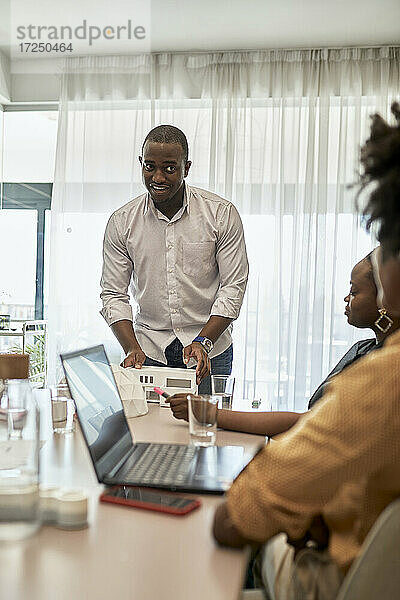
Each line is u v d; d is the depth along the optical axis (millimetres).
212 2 3898
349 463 923
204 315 2998
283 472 958
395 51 4516
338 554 1097
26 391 1135
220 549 1019
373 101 4535
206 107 4656
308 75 4586
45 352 4891
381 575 901
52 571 926
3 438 1295
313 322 4547
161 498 1234
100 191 4758
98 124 4758
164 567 948
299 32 4309
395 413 907
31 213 5004
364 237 4547
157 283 2943
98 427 1428
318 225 4562
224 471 1408
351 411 922
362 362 954
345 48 4539
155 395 2312
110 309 2895
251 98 4625
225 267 2893
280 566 1285
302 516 966
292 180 4570
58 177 4789
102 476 1312
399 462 930
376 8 3938
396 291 994
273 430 1842
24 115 4977
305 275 4562
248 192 4641
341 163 4551
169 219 2891
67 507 1086
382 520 899
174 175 2695
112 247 2955
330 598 1082
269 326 4613
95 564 953
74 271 4762
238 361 4637
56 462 1512
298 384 4574
